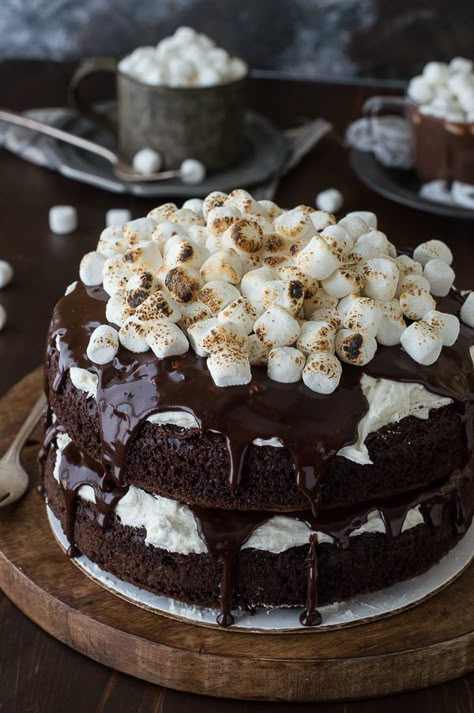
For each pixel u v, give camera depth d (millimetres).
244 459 674
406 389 685
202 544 698
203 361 686
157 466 686
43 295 996
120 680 696
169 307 691
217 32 1549
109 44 1566
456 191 1103
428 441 693
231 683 685
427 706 689
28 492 792
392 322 693
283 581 703
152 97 1097
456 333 709
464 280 1005
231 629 698
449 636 695
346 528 693
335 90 1400
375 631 700
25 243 1058
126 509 709
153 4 1539
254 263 723
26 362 921
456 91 1103
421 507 714
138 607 709
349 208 1113
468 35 1509
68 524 733
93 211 1106
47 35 1569
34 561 736
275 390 673
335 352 688
